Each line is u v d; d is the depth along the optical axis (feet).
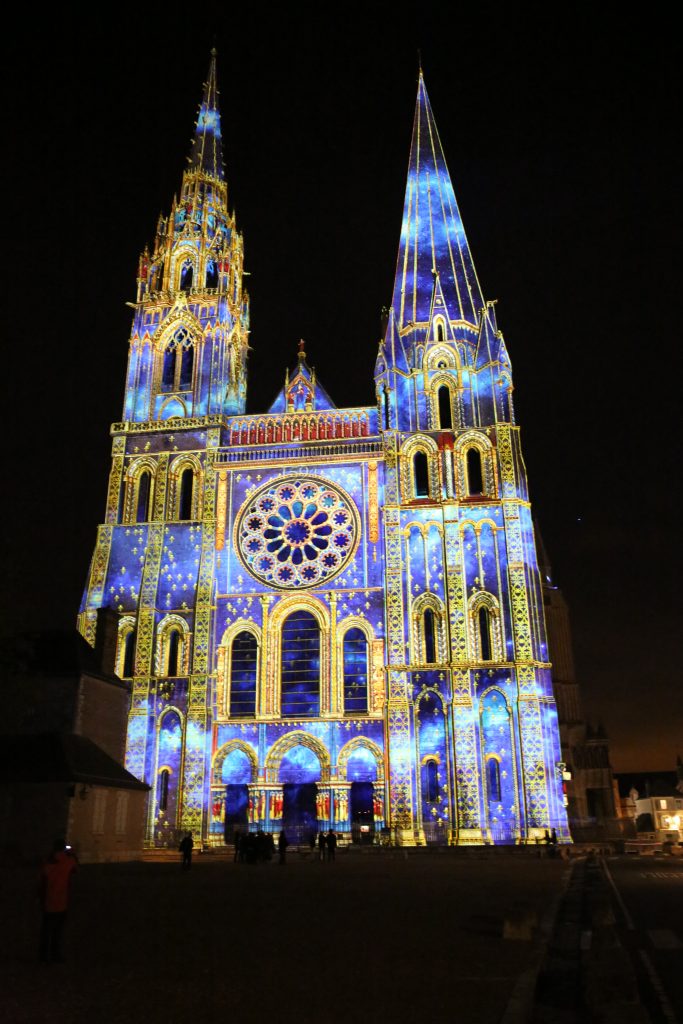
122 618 237.86
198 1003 45.44
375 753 220.02
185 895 102.22
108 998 46.88
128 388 269.03
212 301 277.03
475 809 209.15
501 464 242.37
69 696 195.31
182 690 229.04
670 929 70.59
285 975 52.70
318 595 236.43
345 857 188.65
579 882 120.37
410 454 248.52
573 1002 47.42
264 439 257.75
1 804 165.78
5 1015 42.96
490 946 62.13
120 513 251.80
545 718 219.82
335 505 246.06
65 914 59.06
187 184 307.99
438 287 270.87
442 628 228.43
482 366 257.75
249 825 216.95
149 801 218.18
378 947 62.44
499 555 233.14
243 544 245.04
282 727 225.35
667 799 543.39
